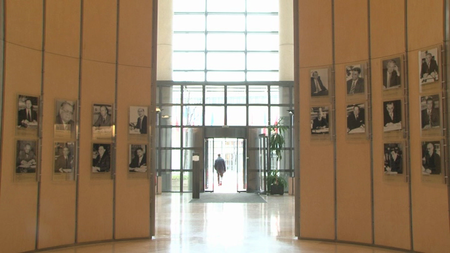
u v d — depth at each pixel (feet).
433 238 29.27
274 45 85.35
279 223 44.01
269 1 85.66
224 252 30.96
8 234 29.37
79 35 34.27
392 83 32.35
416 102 30.96
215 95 81.97
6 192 29.40
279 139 76.48
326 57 36.06
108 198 34.81
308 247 32.78
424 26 30.58
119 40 36.06
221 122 81.51
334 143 35.22
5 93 29.63
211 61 85.15
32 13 31.63
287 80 81.20
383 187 32.60
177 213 51.42
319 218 35.37
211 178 81.35
